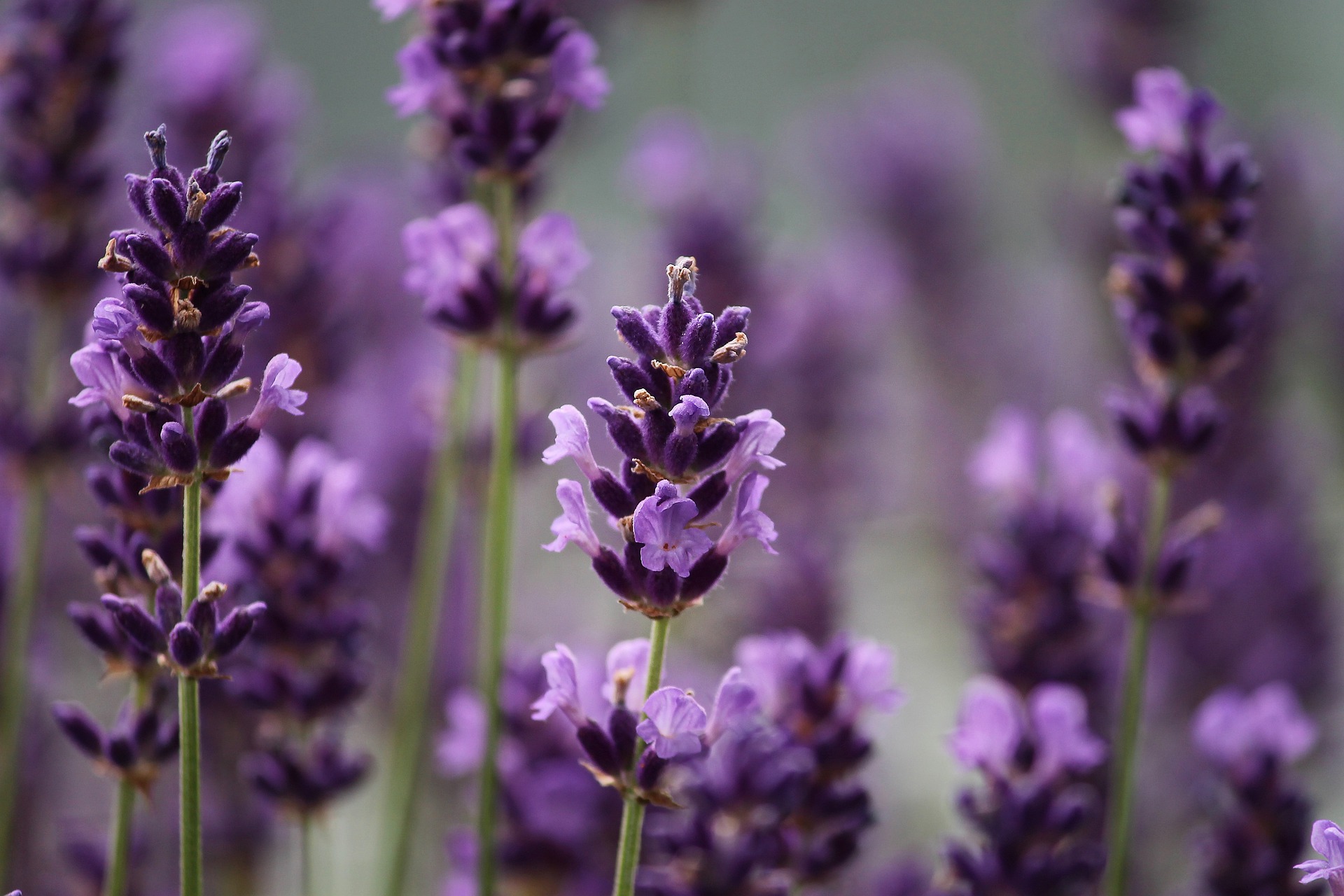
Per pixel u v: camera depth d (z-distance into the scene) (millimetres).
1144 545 532
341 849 706
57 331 561
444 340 527
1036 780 507
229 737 564
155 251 447
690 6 924
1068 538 545
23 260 554
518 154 519
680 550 442
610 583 450
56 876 571
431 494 697
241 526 511
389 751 706
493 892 517
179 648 451
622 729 454
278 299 565
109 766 478
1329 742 734
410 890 654
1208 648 695
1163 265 522
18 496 564
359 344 761
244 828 566
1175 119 518
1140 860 638
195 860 454
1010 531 548
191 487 451
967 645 619
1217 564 724
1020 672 544
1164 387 524
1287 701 530
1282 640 716
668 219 762
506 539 521
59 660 728
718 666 649
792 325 810
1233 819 519
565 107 521
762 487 450
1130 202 519
